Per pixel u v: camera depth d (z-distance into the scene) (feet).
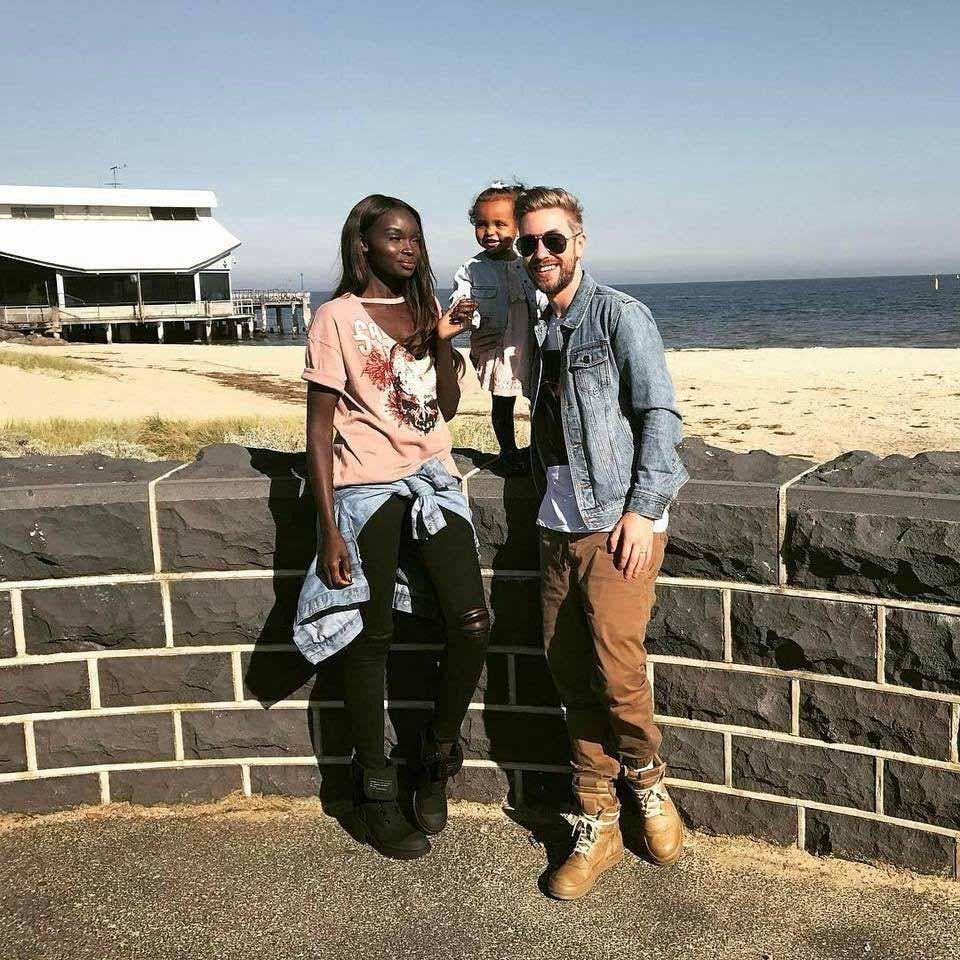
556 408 9.77
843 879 9.93
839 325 293.23
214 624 11.14
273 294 282.15
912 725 9.59
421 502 9.95
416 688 11.37
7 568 10.87
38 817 11.35
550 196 9.38
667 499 9.22
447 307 11.93
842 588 9.65
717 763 10.50
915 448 60.80
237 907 9.73
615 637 9.53
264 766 11.51
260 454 11.86
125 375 115.44
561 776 11.28
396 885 10.06
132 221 234.17
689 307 525.75
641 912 9.57
